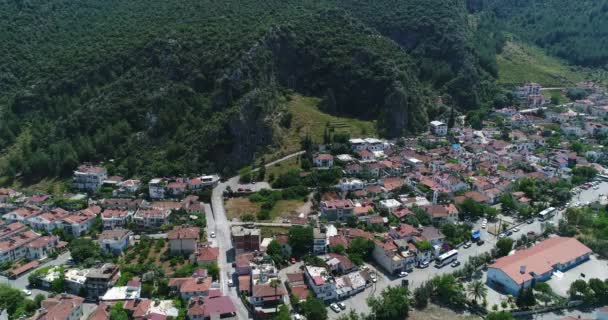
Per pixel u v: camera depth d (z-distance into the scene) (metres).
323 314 133.12
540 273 154.12
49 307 136.75
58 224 191.75
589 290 145.38
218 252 168.62
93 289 148.50
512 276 150.12
